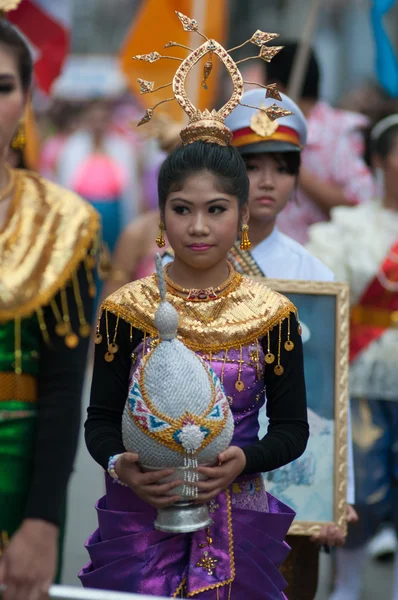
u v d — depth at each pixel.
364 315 10.09
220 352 5.75
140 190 21.28
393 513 9.98
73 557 10.87
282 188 7.71
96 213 5.99
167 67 13.91
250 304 5.83
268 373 5.87
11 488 5.71
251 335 5.77
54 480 5.56
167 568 5.77
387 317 10.05
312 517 7.45
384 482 9.94
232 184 5.70
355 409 10.01
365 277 10.04
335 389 7.54
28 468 5.74
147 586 5.72
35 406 5.78
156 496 5.38
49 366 5.74
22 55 5.80
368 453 9.89
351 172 12.48
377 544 11.75
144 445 5.33
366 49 33.66
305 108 12.34
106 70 25.66
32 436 5.76
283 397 5.85
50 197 5.94
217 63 14.13
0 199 5.87
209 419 5.32
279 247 7.86
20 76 5.81
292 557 7.53
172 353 5.36
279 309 5.82
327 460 7.50
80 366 5.76
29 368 5.75
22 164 6.55
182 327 5.73
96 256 5.95
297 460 7.47
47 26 9.82
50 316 5.76
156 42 13.78
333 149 12.54
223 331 5.73
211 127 5.78
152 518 5.75
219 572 5.71
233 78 5.97
